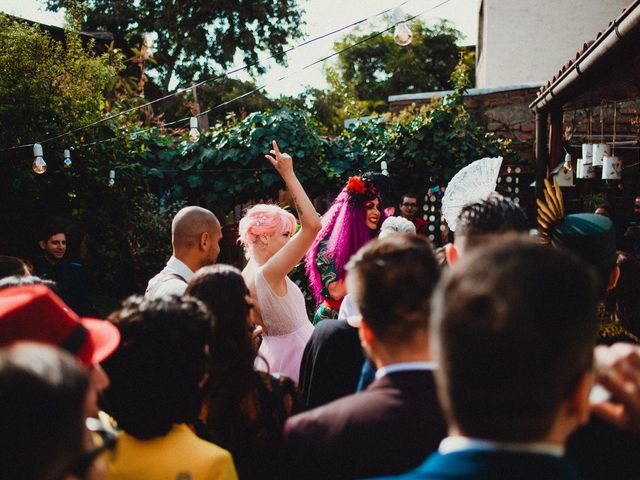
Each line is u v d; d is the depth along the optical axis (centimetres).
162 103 2319
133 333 156
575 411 87
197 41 2345
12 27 738
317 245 365
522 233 191
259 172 802
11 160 688
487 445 84
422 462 131
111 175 748
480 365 82
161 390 151
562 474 83
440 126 830
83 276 517
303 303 324
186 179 807
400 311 136
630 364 107
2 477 77
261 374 201
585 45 516
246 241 328
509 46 1209
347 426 137
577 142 962
